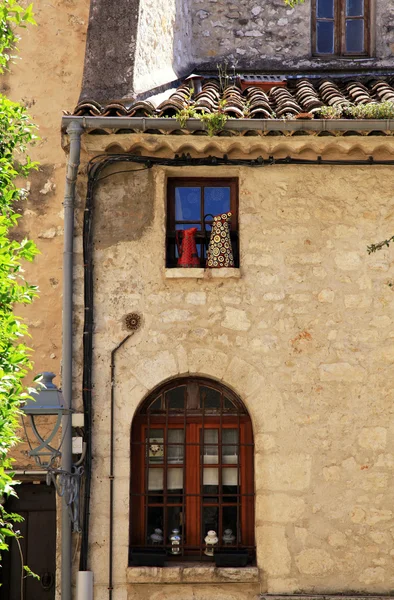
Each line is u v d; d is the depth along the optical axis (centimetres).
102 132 909
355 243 947
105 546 902
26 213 1153
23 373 695
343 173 955
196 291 938
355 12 1226
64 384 909
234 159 946
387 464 914
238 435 939
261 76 1193
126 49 1001
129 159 934
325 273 941
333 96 1016
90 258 938
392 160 949
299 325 933
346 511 907
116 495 909
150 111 910
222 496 932
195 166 948
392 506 908
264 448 916
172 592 897
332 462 914
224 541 925
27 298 723
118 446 916
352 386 925
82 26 1188
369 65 1207
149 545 923
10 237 1149
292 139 914
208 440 944
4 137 838
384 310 938
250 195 952
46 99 1175
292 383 924
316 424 920
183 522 929
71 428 905
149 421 939
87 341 924
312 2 1226
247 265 941
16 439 705
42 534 1198
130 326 930
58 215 1153
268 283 939
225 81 1121
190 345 929
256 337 930
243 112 916
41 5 1189
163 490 933
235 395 945
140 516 928
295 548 902
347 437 918
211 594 897
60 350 1131
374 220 950
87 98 982
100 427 918
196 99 989
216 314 934
